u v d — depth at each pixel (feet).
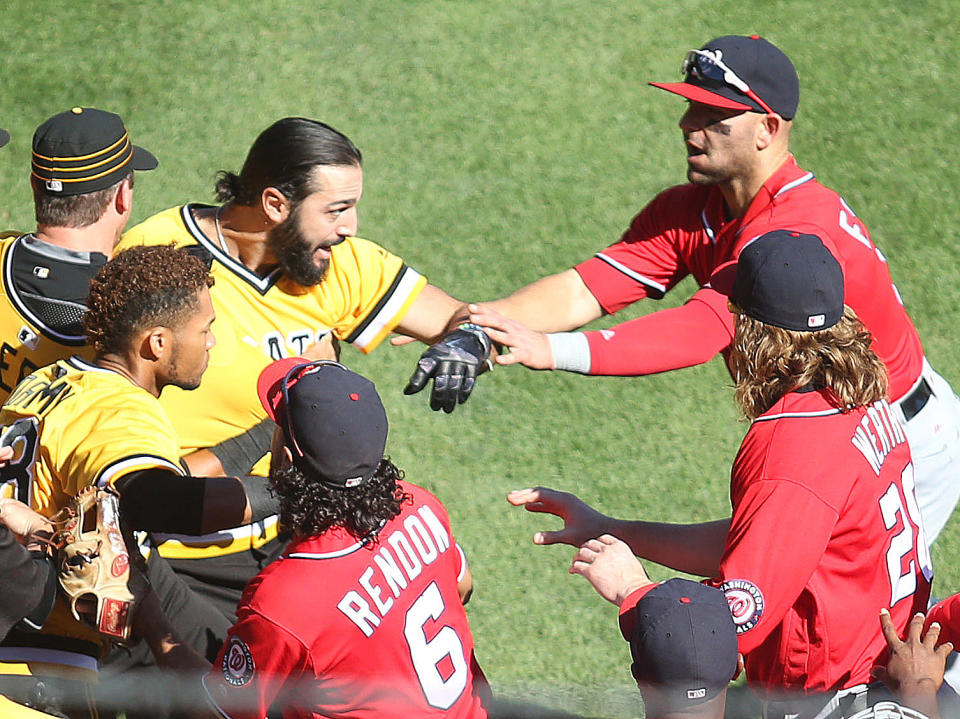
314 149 43.75
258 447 47.34
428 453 68.69
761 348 38.65
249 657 34.55
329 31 97.45
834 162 88.74
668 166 88.38
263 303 46.70
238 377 46.52
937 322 77.41
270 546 48.24
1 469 39.42
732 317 45.06
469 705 37.50
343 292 48.29
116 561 36.78
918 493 52.16
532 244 82.17
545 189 86.07
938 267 81.10
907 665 37.11
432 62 95.50
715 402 72.28
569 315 52.54
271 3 99.19
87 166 44.32
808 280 38.11
